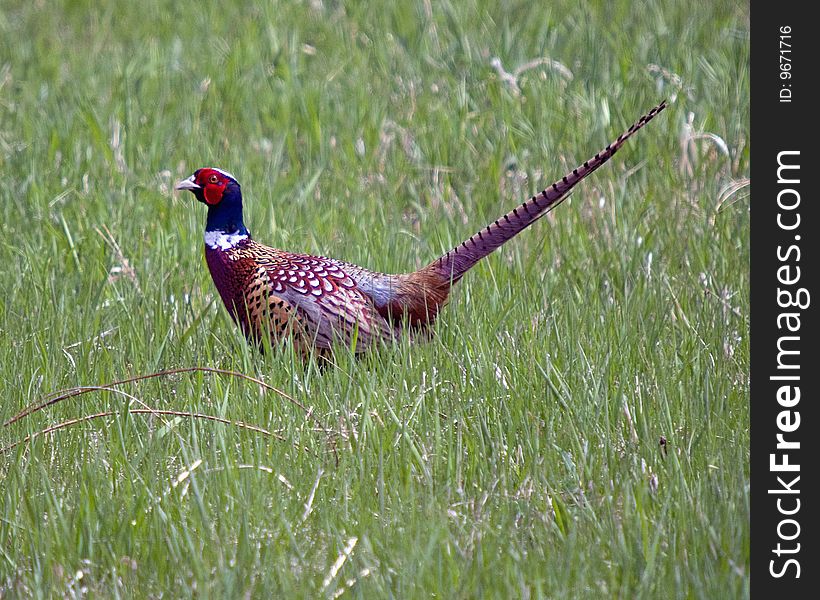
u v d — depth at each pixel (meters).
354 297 11.94
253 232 15.07
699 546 8.30
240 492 9.03
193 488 8.89
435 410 10.23
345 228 15.28
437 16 23.73
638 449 9.75
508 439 9.90
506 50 21.25
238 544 8.41
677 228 15.20
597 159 11.95
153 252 14.55
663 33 21.80
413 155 17.88
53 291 13.12
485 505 9.12
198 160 17.69
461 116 18.61
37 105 20.08
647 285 13.23
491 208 16.05
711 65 20.27
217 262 12.40
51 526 8.75
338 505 9.09
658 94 19.19
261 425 10.36
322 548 8.77
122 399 10.85
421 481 9.51
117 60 22.52
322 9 25.05
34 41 24.50
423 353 11.57
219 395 10.84
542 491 9.17
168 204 16.14
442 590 7.99
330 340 11.83
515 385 10.69
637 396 10.43
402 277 12.18
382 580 8.13
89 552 8.61
